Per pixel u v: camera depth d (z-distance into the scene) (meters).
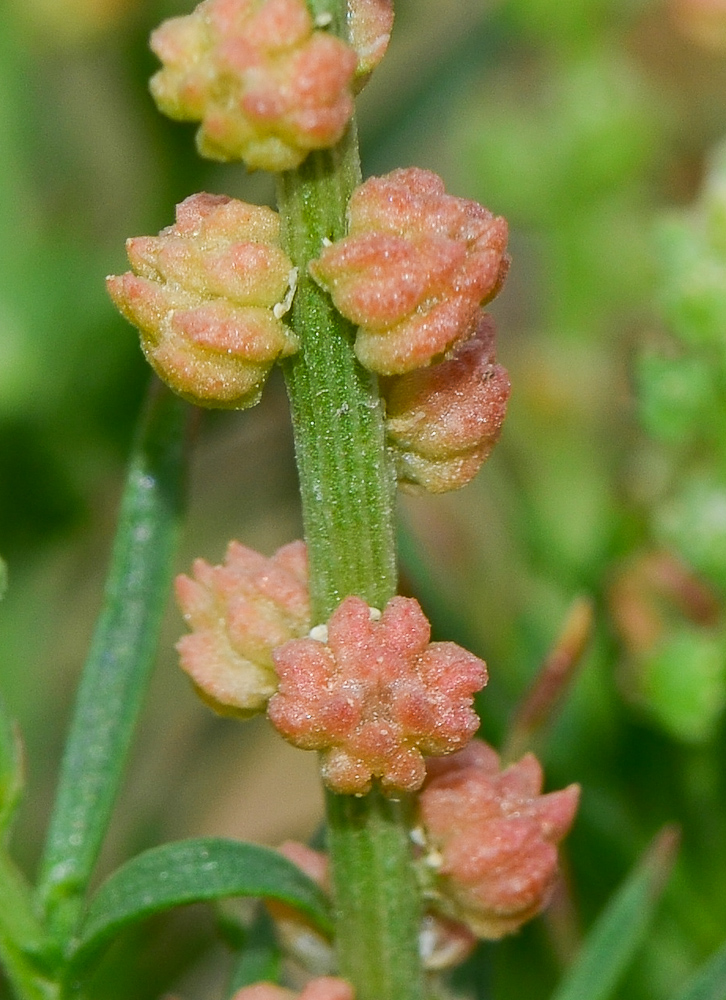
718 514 0.06
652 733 0.06
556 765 0.06
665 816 0.06
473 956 0.05
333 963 0.05
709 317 0.06
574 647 0.05
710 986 0.05
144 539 0.05
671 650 0.06
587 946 0.05
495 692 0.06
